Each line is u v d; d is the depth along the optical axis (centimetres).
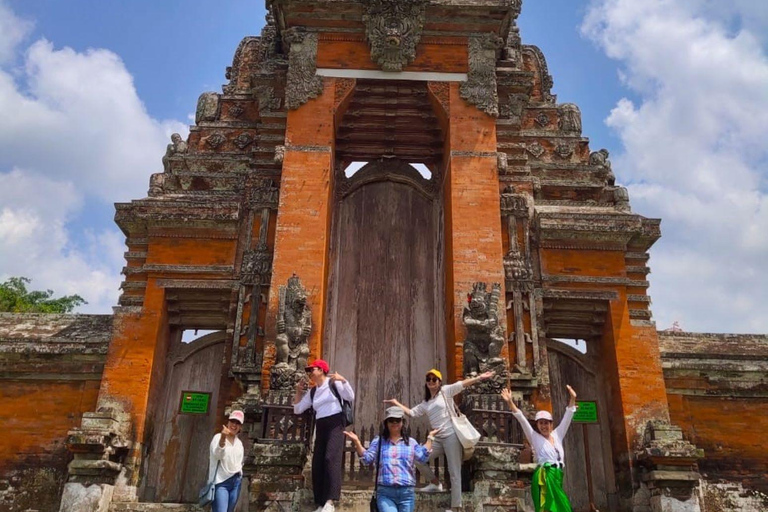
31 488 1508
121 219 1683
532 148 1948
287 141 1614
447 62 1708
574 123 1998
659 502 1411
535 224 1716
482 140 1634
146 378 1538
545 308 1667
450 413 1027
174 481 1581
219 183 1817
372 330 1711
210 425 1645
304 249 1512
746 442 1606
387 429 877
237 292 1619
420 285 1759
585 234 1697
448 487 1259
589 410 1686
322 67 1692
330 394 946
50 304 3800
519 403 1377
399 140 1842
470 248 1523
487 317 1388
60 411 1576
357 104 1748
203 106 1964
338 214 1823
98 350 1602
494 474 1119
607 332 1664
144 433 1516
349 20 1723
